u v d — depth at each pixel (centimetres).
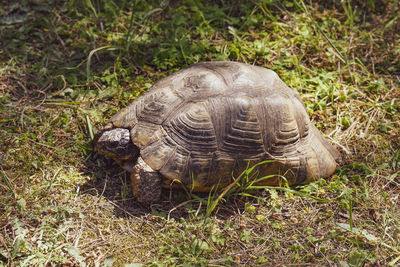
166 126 84
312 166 87
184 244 81
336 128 94
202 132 84
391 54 104
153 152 83
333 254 81
